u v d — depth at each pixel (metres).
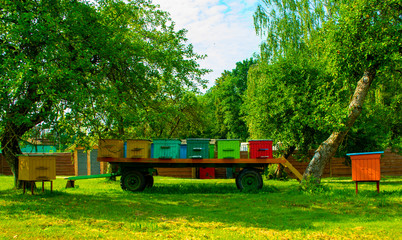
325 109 14.95
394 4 13.05
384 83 19.52
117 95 12.64
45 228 6.93
